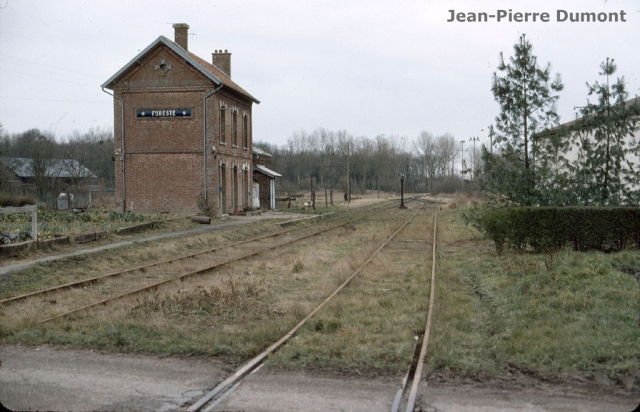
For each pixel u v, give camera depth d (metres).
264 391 5.80
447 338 7.64
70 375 6.29
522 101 18.11
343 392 5.76
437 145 126.31
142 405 5.44
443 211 47.25
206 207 32.09
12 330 7.90
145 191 34.28
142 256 16.72
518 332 7.88
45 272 13.59
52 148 47.41
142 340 7.53
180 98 33.81
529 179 17.89
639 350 6.78
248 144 41.25
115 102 34.38
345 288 11.60
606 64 17.52
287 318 9.01
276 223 30.50
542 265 12.68
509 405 5.43
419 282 12.34
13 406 5.38
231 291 10.90
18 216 26.55
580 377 6.23
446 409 5.32
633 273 11.38
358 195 100.38
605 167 17.92
